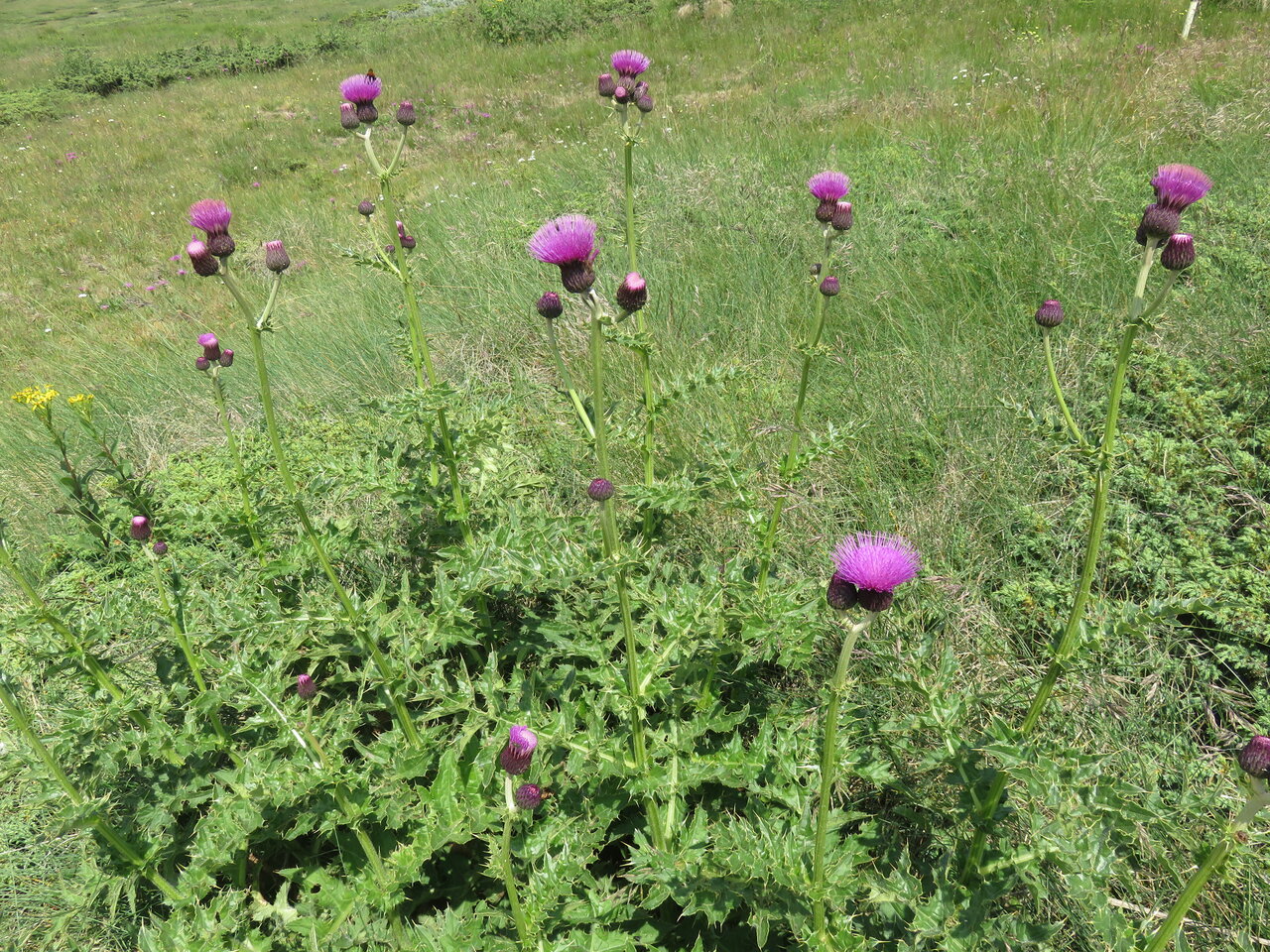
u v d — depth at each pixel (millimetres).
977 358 4586
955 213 6227
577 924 2500
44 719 3424
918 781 2721
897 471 4051
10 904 2936
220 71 22422
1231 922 2279
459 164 11594
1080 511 3566
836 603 1726
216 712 2951
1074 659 2033
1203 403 3926
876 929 2342
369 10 34188
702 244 6480
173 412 6145
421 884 2801
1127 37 11172
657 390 4836
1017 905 2381
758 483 3781
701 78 14055
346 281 7777
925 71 11273
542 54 17688
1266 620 2959
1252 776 1598
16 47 31656
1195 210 5582
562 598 3543
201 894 2645
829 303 5336
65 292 9969
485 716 2777
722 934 2529
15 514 5234
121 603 2869
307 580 3746
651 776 2414
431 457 3602
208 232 2391
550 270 6598
